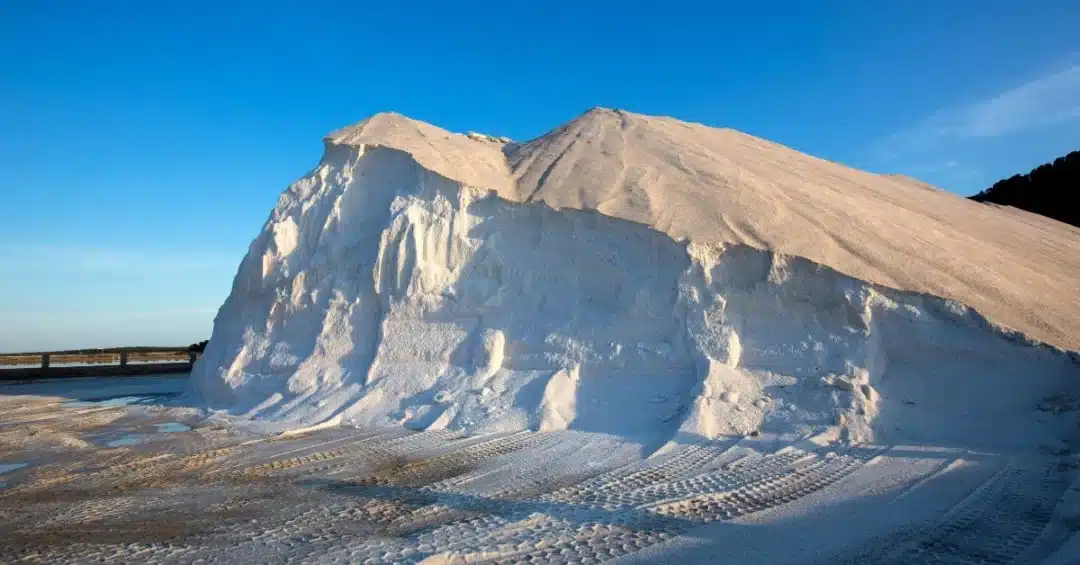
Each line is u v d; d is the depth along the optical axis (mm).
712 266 12383
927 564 5672
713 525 6750
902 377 10820
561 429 11453
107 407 16812
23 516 7660
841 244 12539
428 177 15516
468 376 13133
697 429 10406
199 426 13523
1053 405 9617
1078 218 28344
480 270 14477
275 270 16641
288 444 11312
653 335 12352
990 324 10492
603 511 7273
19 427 13922
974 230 16219
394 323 14523
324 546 6398
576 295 13453
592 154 16438
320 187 17219
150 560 6152
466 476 8953
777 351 11477
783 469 8844
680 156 15773
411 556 6062
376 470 9406
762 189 14391
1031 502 7277
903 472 8555
